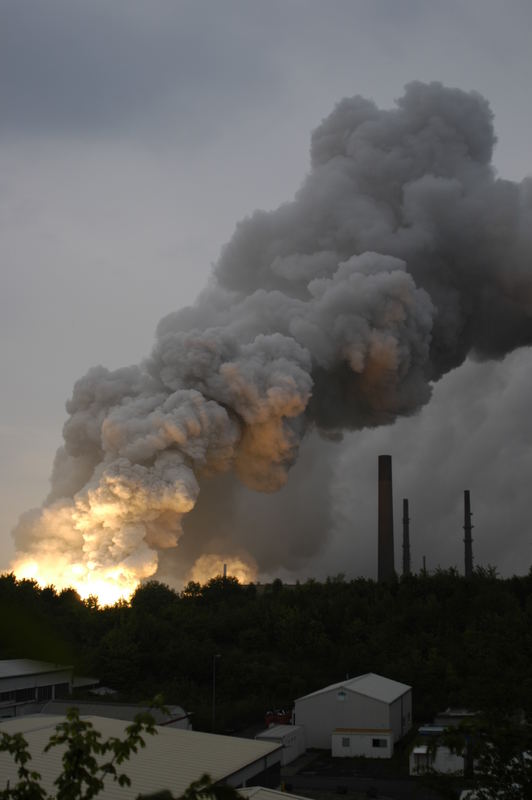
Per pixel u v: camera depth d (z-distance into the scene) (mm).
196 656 81500
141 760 40094
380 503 128375
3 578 100125
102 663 79375
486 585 104938
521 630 80938
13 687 69938
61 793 15016
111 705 65438
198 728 67375
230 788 15664
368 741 64750
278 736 62062
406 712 71750
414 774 57938
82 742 15398
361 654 83688
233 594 112688
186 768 39531
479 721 20359
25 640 82812
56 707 67062
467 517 135000
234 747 44375
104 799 33688
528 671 54781
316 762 62875
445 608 98438
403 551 142125
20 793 15125
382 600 100750
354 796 52125
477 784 23594
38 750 40062
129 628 84375
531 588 107625
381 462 129375
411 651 82938
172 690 75750
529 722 30906
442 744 20203
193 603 104812
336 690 67812
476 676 65312
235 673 80188
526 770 22625
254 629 91625
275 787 44719
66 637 84812
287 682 78750
